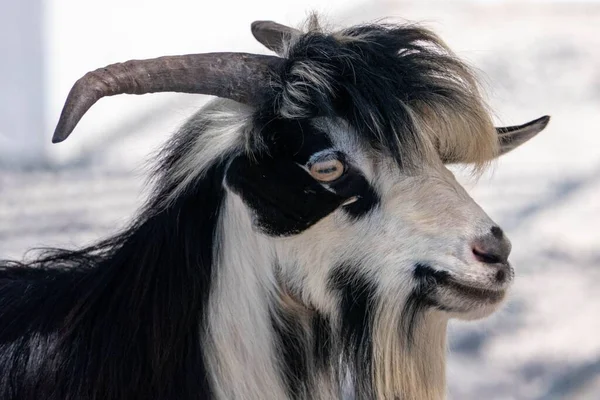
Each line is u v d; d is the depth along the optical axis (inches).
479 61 957.2
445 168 219.9
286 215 209.5
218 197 218.5
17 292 235.9
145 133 795.4
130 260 220.1
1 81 815.1
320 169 208.7
